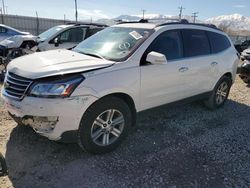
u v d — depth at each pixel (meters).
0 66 9.50
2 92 3.88
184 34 5.02
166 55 4.58
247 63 8.69
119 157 3.88
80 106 3.48
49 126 3.46
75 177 3.38
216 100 6.06
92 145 3.74
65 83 3.39
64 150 3.94
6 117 4.89
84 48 4.69
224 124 5.37
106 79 3.70
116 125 4.00
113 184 3.30
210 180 3.49
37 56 4.14
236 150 4.32
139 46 4.21
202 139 4.62
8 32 13.48
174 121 5.31
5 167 3.10
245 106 6.66
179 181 3.44
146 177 3.47
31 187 3.14
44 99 3.35
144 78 4.18
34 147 3.97
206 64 5.38
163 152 4.10
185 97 5.12
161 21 5.07
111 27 5.18
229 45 6.31
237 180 3.52
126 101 4.13
